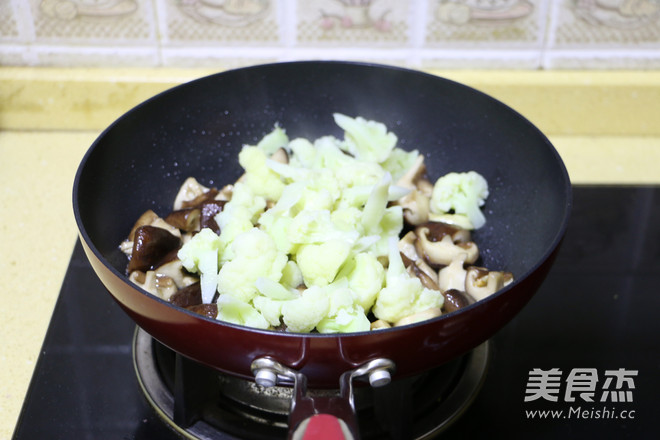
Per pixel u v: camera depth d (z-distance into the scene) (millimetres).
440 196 641
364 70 658
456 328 454
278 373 450
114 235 603
